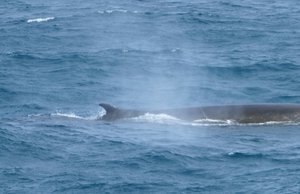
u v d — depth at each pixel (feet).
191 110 439.63
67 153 383.86
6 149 389.19
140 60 632.38
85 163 368.89
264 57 624.59
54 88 541.34
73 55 639.76
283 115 427.33
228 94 529.45
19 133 412.57
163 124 431.43
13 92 527.40
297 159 369.09
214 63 612.29
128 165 364.58
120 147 390.42
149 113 443.32
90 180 347.56
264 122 425.69
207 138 404.98
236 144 393.50
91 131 419.95
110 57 637.30
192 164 365.61
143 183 343.46
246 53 647.56
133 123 435.53
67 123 436.76
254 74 576.61
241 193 331.16
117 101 517.55
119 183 343.26
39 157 379.96
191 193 332.80
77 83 556.51
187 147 388.98
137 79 574.15
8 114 480.23
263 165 363.15
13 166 368.48
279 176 347.97
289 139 400.47
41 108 494.59
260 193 330.54
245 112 431.43
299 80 554.87
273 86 543.80
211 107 438.81
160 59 637.71
